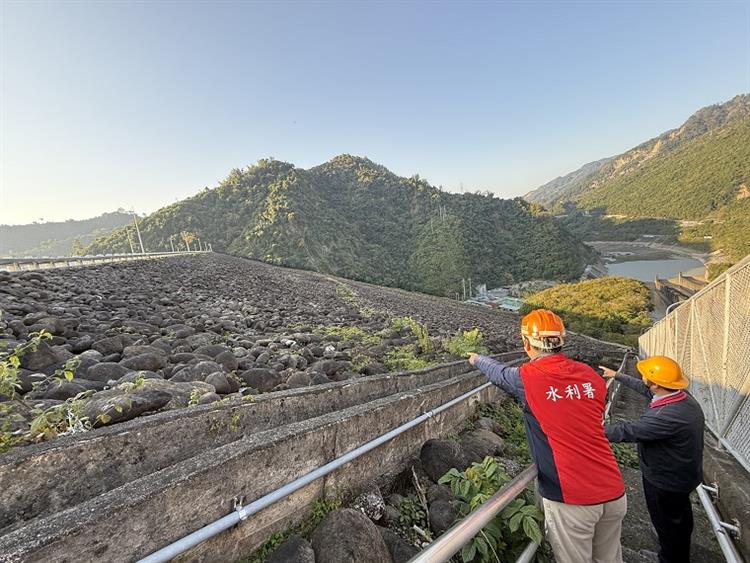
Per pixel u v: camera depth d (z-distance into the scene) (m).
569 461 2.10
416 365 6.87
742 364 3.97
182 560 1.76
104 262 18.42
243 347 6.60
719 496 3.68
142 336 6.05
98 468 2.13
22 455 1.90
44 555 1.41
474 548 2.28
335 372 5.91
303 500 2.45
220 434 2.73
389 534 2.60
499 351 11.50
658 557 3.16
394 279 80.50
